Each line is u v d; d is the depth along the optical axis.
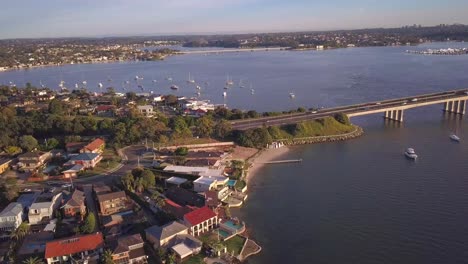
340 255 100.75
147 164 161.00
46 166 159.38
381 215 119.44
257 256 101.12
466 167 156.38
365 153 180.00
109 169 155.88
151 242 103.00
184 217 110.31
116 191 131.62
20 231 105.25
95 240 99.19
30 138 177.50
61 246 96.31
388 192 135.25
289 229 113.81
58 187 137.62
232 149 183.12
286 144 196.50
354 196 133.50
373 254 100.56
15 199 126.94
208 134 196.38
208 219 111.88
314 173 157.12
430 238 106.31
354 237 108.44
